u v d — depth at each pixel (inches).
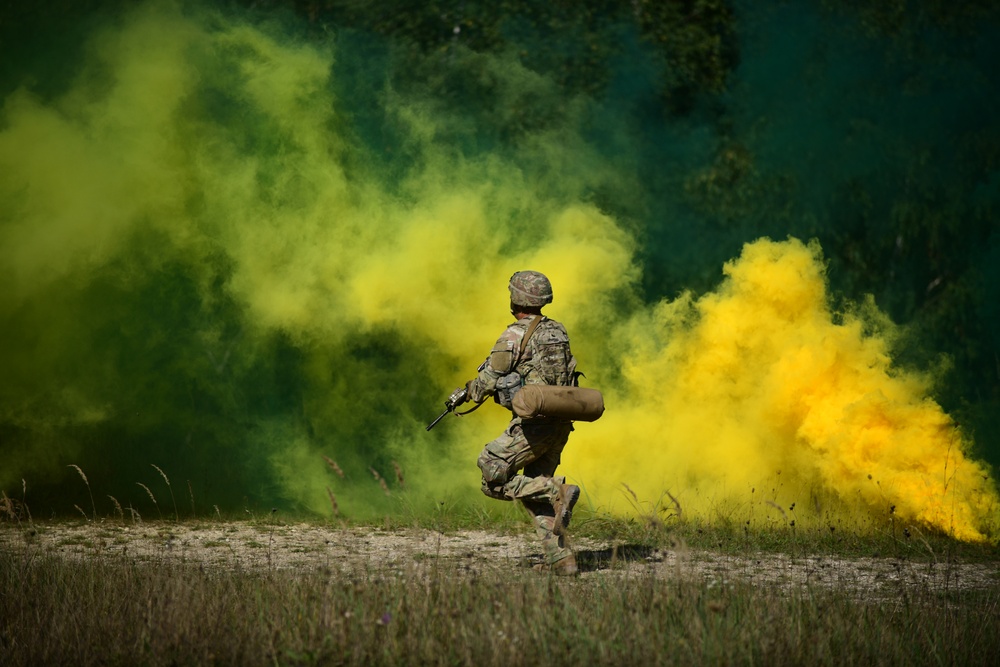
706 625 333.4
